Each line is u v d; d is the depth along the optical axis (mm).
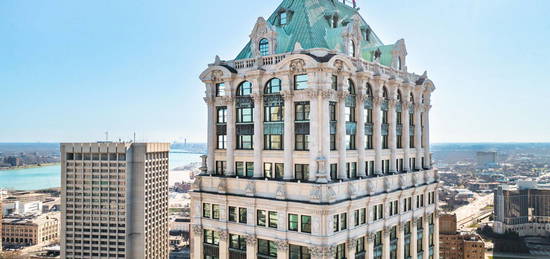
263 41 61344
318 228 51000
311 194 51250
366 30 72938
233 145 60969
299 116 54906
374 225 59812
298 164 54500
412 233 69750
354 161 58719
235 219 59594
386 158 65375
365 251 58562
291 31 62938
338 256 53906
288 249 54219
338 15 66688
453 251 195375
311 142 52594
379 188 61281
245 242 58781
